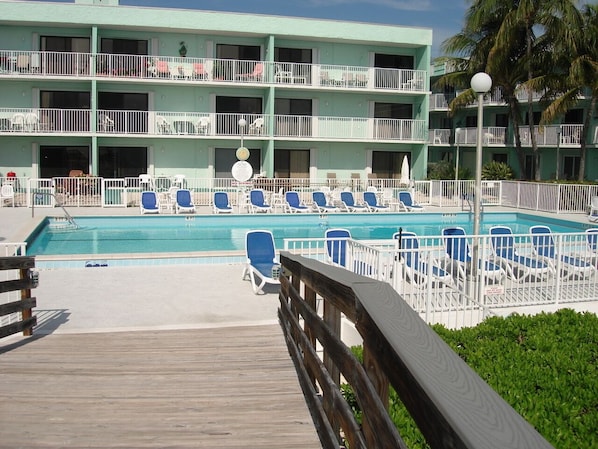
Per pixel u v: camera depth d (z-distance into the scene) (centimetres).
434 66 3988
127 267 1200
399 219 2361
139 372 526
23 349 611
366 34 3061
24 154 2823
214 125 2884
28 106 2811
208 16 2852
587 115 2758
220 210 2230
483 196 2678
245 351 598
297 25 2961
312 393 414
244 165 2422
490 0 2795
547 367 557
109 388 482
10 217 1962
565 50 2778
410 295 894
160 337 664
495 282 1038
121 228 2053
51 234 1900
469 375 170
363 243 920
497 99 3462
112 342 643
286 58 3089
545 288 1018
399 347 198
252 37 3012
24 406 440
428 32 3136
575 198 2342
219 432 390
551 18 2678
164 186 2841
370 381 255
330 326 389
